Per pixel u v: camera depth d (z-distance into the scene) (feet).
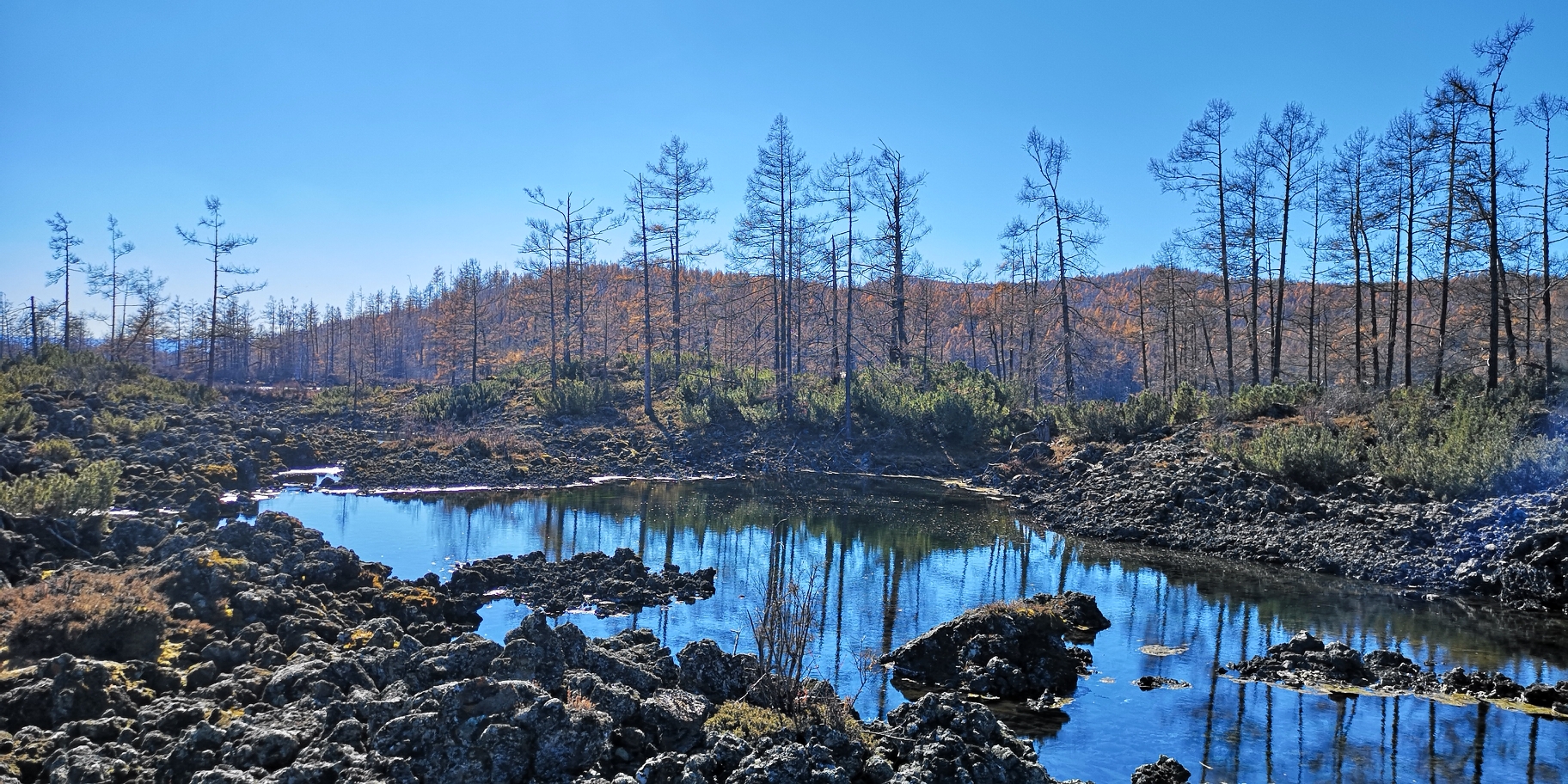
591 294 223.51
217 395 121.49
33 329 177.68
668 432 111.24
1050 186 113.50
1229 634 42.06
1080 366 138.72
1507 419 67.36
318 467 91.71
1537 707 32.58
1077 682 35.42
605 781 22.65
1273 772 27.32
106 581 33.35
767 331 183.62
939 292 224.74
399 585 43.11
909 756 25.26
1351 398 83.92
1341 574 54.49
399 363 329.52
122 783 22.00
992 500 83.66
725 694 29.48
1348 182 111.24
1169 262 146.41
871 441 105.91
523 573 49.42
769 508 77.30
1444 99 82.79
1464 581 50.26
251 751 22.40
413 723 23.03
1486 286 99.96
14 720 24.66
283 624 33.35
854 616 44.19
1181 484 70.49
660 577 49.52
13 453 63.31
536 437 107.55
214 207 145.48
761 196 132.98
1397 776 27.02
